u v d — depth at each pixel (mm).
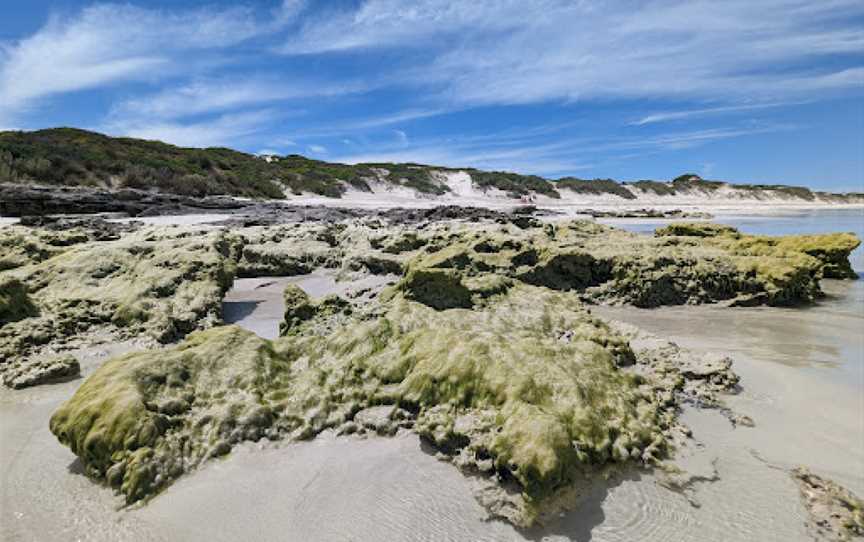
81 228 28250
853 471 7277
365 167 93125
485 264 17625
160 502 6719
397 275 19062
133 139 70625
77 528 6258
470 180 94188
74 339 13180
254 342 9789
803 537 6008
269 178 72312
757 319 16078
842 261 22266
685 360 10844
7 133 59438
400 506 6527
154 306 14531
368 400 8875
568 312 12844
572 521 6258
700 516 6348
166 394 8281
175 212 42062
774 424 8633
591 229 26016
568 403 7840
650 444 7695
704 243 23359
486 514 6379
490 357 8695
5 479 7227
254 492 6859
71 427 7559
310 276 21391
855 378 10672
